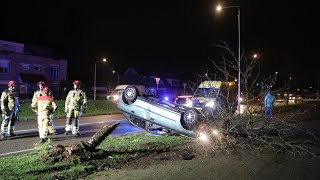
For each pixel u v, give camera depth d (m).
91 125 13.78
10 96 10.16
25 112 17.70
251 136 9.73
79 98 10.62
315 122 16.47
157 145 8.77
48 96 9.45
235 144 9.23
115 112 21.16
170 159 7.52
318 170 6.91
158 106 9.59
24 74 40.09
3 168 6.03
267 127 9.96
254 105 13.13
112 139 9.53
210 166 7.02
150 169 6.64
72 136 10.52
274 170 6.85
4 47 41.50
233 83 16.09
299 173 6.65
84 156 6.88
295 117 18.62
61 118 16.55
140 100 9.84
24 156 7.11
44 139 9.22
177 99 18.19
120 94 10.21
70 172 6.03
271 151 8.70
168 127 9.49
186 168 6.80
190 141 9.39
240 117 9.94
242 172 6.63
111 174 6.20
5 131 10.09
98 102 24.58
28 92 39.72
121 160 7.13
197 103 13.72
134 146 8.46
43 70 42.66
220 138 9.01
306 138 11.06
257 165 7.21
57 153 6.91
